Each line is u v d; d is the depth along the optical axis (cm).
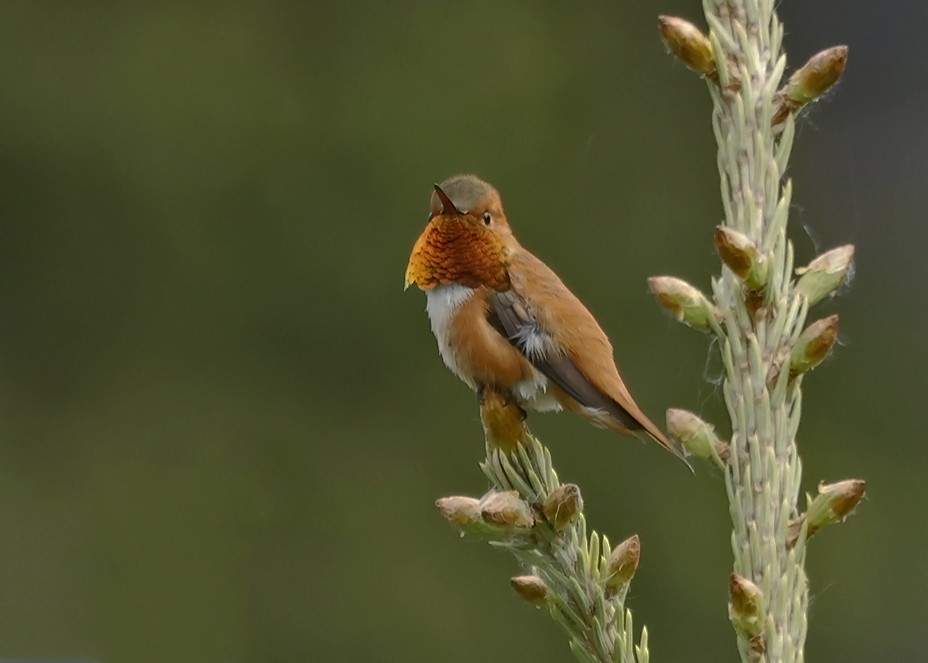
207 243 1528
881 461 1416
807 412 1440
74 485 1455
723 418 1369
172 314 1512
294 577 1378
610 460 1331
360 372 1462
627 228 1525
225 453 1444
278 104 1561
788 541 331
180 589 1380
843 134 1633
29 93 1570
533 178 1541
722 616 1284
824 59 338
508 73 1573
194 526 1404
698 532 1310
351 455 1431
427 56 1582
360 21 1597
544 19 1605
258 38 1591
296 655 1340
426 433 1434
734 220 342
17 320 1525
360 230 1515
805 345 333
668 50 347
